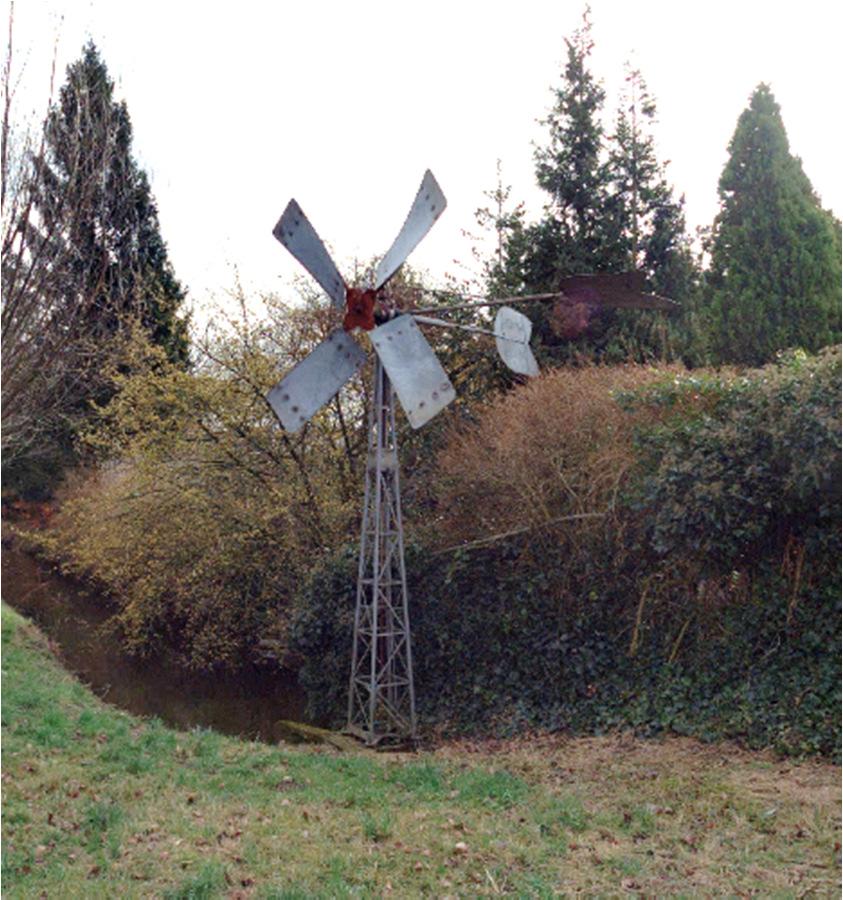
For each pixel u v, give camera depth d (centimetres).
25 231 979
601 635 872
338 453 1249
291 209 847
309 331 1297
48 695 913
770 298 1697
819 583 740
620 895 473
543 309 1538
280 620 1197
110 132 1153
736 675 770
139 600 1295
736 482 737
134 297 1620
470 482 1002
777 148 1770
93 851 542
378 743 875
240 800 630
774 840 543
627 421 898
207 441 1290
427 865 511
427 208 852
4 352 980
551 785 670
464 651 963
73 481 1994
